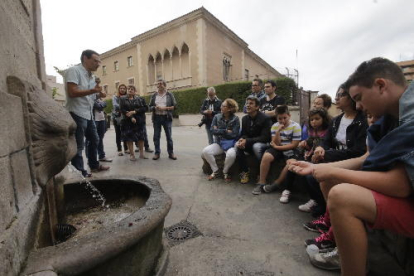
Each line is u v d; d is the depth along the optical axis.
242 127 3.71
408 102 1.13
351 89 1.37
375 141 1.55
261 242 2.00
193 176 3.85
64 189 2.07
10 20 1.31
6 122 0.98
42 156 1.32
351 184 1.24
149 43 20.41
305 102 10.84
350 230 1.21
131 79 22.81
